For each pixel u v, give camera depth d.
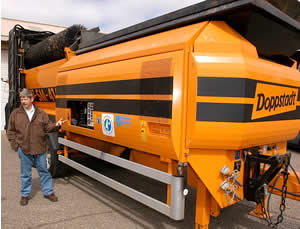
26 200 3.98
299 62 3.57
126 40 3.49
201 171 2.46
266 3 2.34
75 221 3.47
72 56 4.74
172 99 2.42
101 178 3.50
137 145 2.90
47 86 5.62
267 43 2.91
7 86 12.10
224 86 2.28
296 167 6.61
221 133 2.31
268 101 2.60
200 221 2.65
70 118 4.42
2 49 11.97
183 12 2.68
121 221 3.50
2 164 6.29
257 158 2.65
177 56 2.43
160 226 3.40
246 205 4.17
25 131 3.76
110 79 3.26
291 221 3.60
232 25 2.61
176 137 2.40
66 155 4.70
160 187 4.81
